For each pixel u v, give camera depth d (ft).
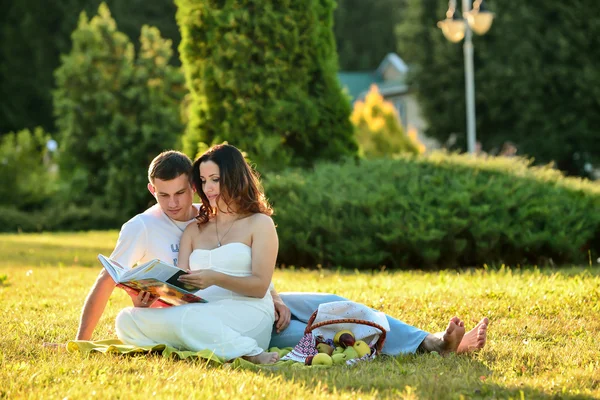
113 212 80.43
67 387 15.39
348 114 47.39
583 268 36.99
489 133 123.24
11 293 29.66
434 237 38.22
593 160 116.67
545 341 20.52
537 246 39.37
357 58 204.64
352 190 40.81
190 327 17.90
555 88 115.14
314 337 18.90
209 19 45.37
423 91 127.75
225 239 18.66
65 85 84.84
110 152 81.61
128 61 86.02
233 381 15.60
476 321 22.95
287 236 40.47
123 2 145.79
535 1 115.75
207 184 18.49
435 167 43.83
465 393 14.93
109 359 17.52
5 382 15.81
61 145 85.76
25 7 135.74
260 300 18.57
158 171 18.81
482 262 39.73
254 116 45.47
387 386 15.60
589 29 112.98
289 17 45.11
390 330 18.95
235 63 44.98
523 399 14.46
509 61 116.78
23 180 83.25
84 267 40.65
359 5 205.98
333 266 40.42
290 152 46.50
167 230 19.25
